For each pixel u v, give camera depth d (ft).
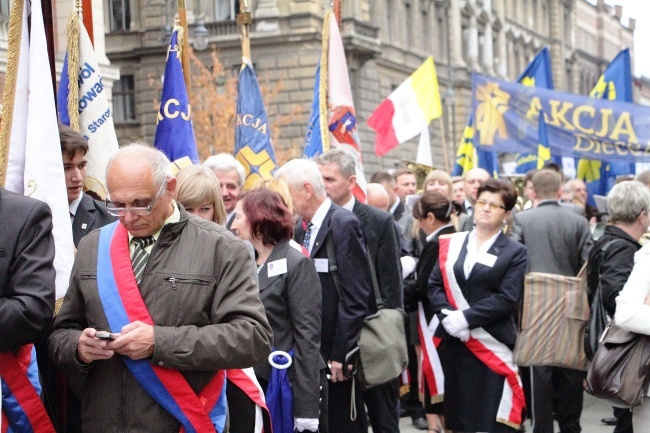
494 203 20.65
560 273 24.75
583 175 46.83
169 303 11.53
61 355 11.57
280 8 110.32
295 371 15.89
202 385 11.84
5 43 47.85
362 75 121.80
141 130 113.91
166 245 11.76
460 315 20.36
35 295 11.44
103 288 11.55
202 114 102.47
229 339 11.45
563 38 218.18
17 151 13.99
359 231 18.29
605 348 16.99
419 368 25.63
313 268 16.26
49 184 13.74
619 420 23.13
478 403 20.61
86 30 17.69
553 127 41.29
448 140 153.28
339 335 18.06
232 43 111.34
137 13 113.60
